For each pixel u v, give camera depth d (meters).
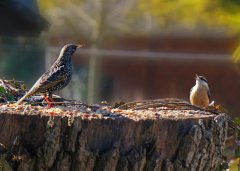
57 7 28.92
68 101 7.64
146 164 6.20
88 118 6.09
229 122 7.28
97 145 6.09
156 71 26.55
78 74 26.81
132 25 28.56
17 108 6.39
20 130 6.11
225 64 24.42
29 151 6.09
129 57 27.27
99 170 6.08
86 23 28.45
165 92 26.23
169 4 28.61
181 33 27.50
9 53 23.72
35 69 23.94
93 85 25.61
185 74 25.62
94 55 25.80
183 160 6.29
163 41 28.33
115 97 27.16
